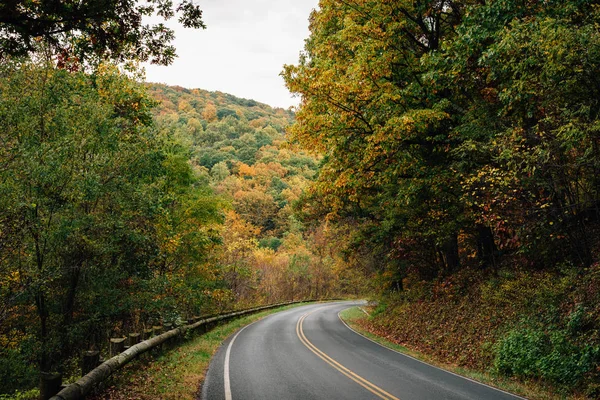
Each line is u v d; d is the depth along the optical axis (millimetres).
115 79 15406
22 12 5602
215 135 155500
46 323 13016
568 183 10945
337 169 16375
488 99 13750
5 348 12133
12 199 9883
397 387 9359
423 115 13391
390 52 14977
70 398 5875
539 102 10023
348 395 8492
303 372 10883
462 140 14242
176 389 8375
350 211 25844
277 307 43500
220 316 24141
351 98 14781
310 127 15695
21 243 10766
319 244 58125
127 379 8555
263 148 137875
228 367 11469
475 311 15539
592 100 8867
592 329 10008
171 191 20469
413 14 16312
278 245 86250
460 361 13227
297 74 15547
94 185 11680
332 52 17281
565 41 8320
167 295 18531
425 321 18562
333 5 16797
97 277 13914
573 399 8680
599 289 10727
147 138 15312
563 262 13250
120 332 17281
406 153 14734
